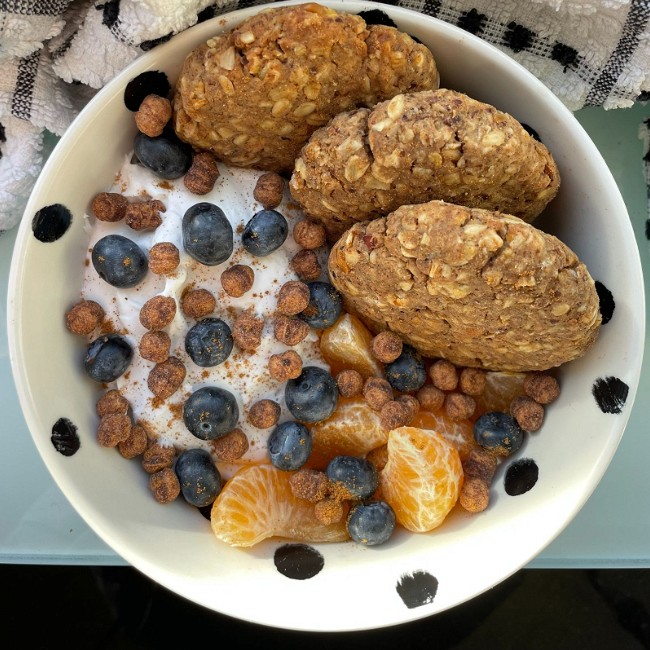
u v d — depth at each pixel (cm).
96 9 20
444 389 22
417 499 20
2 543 25
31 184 23
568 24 21
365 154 18
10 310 19
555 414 21
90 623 30
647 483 26
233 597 20
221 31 18
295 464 21
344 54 18
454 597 20
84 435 20
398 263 18
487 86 20
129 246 20
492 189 18
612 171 25
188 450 21
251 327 21
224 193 21
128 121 20
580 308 18
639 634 30
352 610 20
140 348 20
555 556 26
